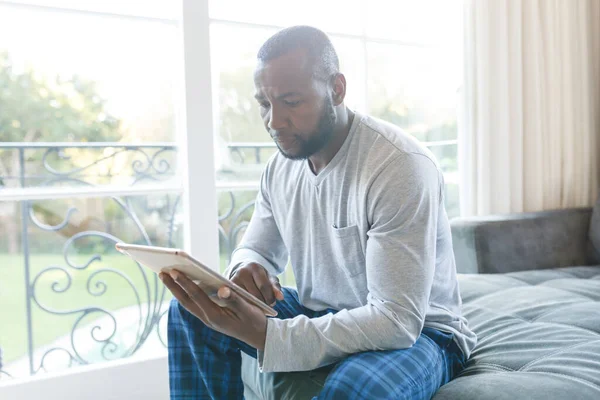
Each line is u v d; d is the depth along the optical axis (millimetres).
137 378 1876
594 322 1290
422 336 1095
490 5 2242
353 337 971
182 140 1967
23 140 1856
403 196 1007
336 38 2213
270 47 1050
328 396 900
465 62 2266
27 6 1797
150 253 889
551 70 2359
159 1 1948
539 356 1118
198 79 1897
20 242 1869
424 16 2363
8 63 1816
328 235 1178
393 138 1088
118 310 2021
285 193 1276
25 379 1732
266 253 1361
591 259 2119
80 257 1952
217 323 957
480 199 2270
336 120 1105
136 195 1990
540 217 2059
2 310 1861
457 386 999
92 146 1938
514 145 2320
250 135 2145
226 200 2127
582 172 2477
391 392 904
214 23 2010
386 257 997
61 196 1896
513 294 1578
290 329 971
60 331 1942
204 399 1139
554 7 2371
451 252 1221
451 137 2447
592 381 962
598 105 2547
